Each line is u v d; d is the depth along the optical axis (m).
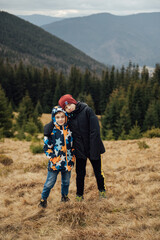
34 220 3.42
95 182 5.02
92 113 3.45
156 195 3.71
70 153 3.57
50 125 3.47
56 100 93.31
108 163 7.22
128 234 2.68
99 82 99.12
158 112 50.41
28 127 26.17
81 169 3.74
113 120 44.94
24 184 5.26
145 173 5.38
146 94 66.56
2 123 29.42
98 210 3.38
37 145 10.75
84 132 3.45
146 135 15.30
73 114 3.46
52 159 3.54
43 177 5.92
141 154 8.15
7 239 2.92
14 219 3.48
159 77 84.50
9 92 98.38
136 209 3.37
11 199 4.49
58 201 4.10
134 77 96.19
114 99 51.56
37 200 4.32
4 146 12.55
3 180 6.00
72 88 102.75
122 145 11.71
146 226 2.82
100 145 3.58
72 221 3.13
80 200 3.81
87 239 2.71
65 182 3.77
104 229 2.86
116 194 4.12
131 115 56.41
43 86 101.88
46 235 2.95
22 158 9.09
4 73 103.56
